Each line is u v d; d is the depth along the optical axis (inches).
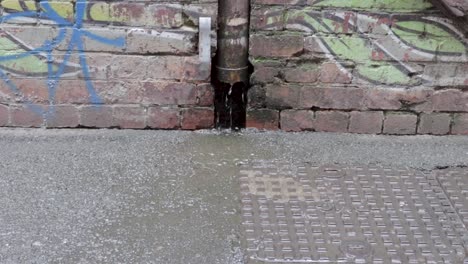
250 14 136.6
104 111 140.1
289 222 123.3
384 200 128.2
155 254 116.8
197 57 137.9
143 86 139.1
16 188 127.1
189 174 131.3
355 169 134.2
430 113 141.9
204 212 124.1
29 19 135.0
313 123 142.4
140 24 135.9
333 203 127.1
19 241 118.0
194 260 116.2
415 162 136.3
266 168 133.4
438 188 130.9
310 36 137.7
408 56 138.7
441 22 136.9
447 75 139.8
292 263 116.7
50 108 139.6
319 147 138.9
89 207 124.0
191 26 136.6
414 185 131.3
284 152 137.3
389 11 136.5
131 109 140.2
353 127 142.4
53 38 135.9
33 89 138.4
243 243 119.3
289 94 140.7
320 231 122.0
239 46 138.2
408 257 118.5
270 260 117.0
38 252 116.4
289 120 142.3
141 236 119.6
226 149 137.3
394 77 139.9
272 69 139.3
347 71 139.5
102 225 121.0
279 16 136.6
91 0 134.4
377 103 141.3
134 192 127.2
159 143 138.2
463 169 135.0
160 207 124.6
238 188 129.0
